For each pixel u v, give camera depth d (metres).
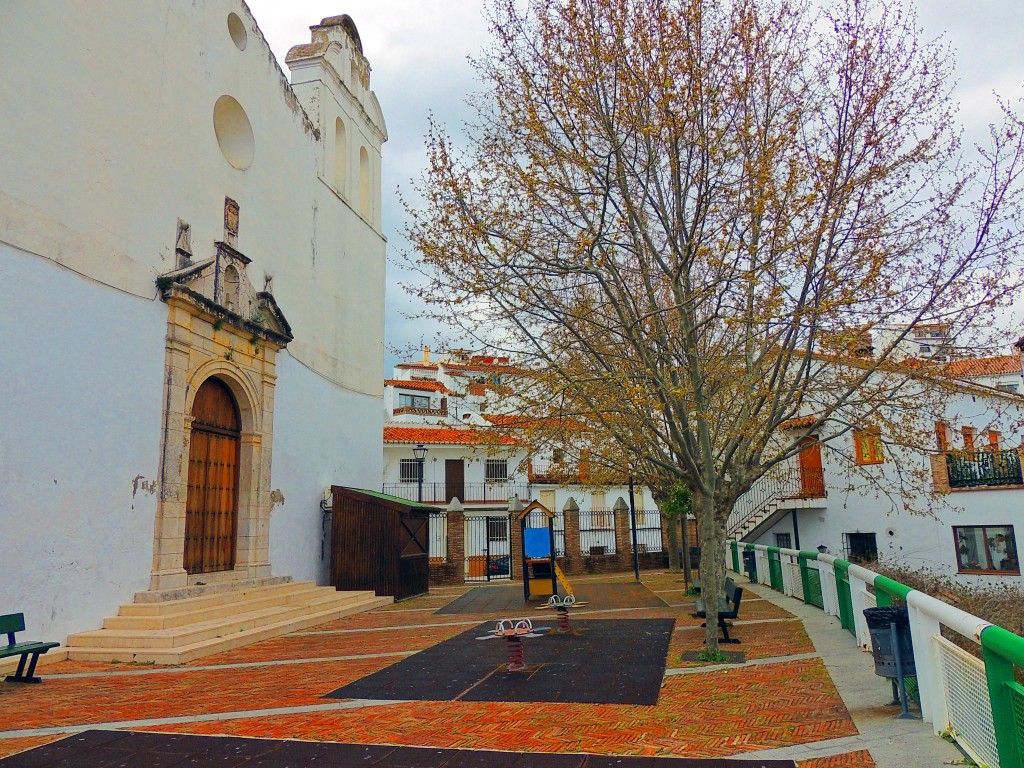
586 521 37.84
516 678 8.83
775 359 12.84
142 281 12.51
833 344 11.01
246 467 16.05
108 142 11.80
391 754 5.84
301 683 8.82
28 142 10.16
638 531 34.34
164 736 6.44
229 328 15.14
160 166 13.20
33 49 10.34
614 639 11.59
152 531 12.41
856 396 15.85
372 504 19.36
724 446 12.47
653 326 10.80
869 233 10.48
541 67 10.63
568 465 17.05
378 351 25.33
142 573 12.11
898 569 16.20
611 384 10.67
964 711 5.37
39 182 10.33
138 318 12.34
